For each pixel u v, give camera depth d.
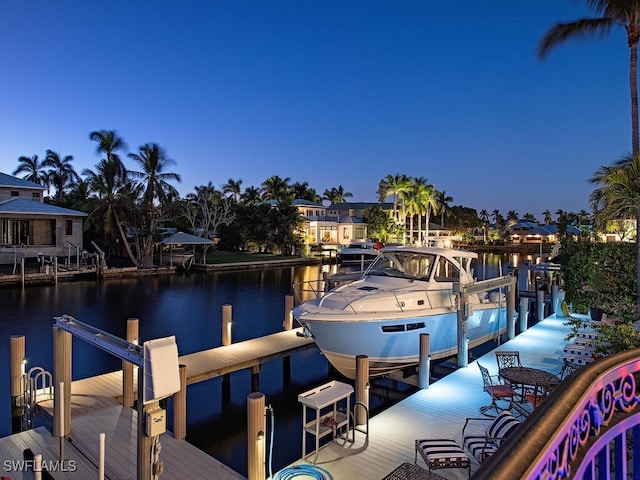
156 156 34.50
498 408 7.52
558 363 10.12
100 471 5.41
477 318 12.05
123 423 7.48
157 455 4.44
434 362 11.61
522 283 22.89
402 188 60.28
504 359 9.30
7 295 23.84
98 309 21.11
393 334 9.91
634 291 12.55
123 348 5.01
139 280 31.50
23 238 33.12
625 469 2.35
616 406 2.51
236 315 20.66
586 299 13.99
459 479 5.67
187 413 9.91
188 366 10.13
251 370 11.01
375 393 10.55
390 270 11.94
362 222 63.31
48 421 7.61
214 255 47.62
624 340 6.12
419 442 5.92
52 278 27.98
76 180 60.47
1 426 8.73
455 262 11.55
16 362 8.27
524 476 1.30
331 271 38.78
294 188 83.31
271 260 43.97
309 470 5.93
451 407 7.90
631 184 9.59
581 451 1.98
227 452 8.31
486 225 93.94
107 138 33.00
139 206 35.34
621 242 13.29
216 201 51.81
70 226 34.00
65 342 6.81
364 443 6.68
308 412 9.86
